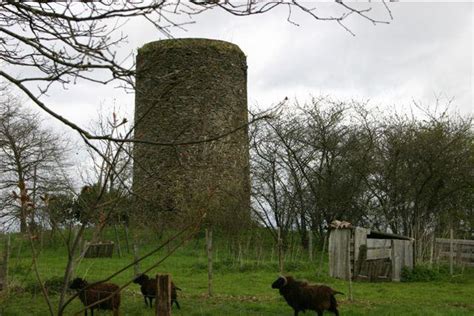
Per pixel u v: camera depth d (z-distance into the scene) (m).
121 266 22.67
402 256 21.84
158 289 8.62
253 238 29.67
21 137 24.73
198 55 33.84
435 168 28.30
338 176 31.30
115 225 27.38
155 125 19.33
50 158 30.52
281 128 32.12
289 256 26.59
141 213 21.92
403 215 29.20
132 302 14.74
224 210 28.59
